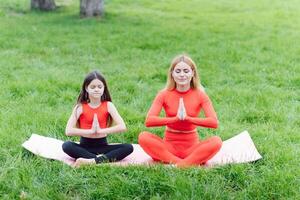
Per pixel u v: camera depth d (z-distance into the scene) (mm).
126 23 15297
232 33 13781
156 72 9484
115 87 8477
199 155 5109
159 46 12031
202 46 11992
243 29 14391
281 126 6582
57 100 7672
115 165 5074
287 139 6062
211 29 14344
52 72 9406
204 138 6223
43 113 6875
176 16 17031
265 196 4613
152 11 18266
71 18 16156
